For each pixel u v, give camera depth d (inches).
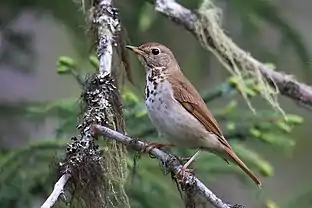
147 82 407.8
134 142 364.5
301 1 735.7
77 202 343.6
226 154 399.5
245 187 529.3
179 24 472.1
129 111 462.0
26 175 479.5
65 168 342.3
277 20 553.3
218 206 346.9
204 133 395.2
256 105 590.9
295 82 477.1
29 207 477.1
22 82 681.0
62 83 683.4
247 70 475.8
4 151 508.7
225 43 473.7
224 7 552.1
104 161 359.9
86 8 437.1
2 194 476.4
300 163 710.5
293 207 531.2
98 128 352.5
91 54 452.8
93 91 363.9
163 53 411.2
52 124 557.9
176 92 396.2
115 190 362.3
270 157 697.6
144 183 475.5
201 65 591.8
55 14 539.5
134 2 542.0
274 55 570.6
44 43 681.0
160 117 398.0
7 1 549.0
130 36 546.9
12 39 569.0
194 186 354.3
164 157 365.7
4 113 534.9
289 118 484.1
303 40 554.6
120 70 425.7
